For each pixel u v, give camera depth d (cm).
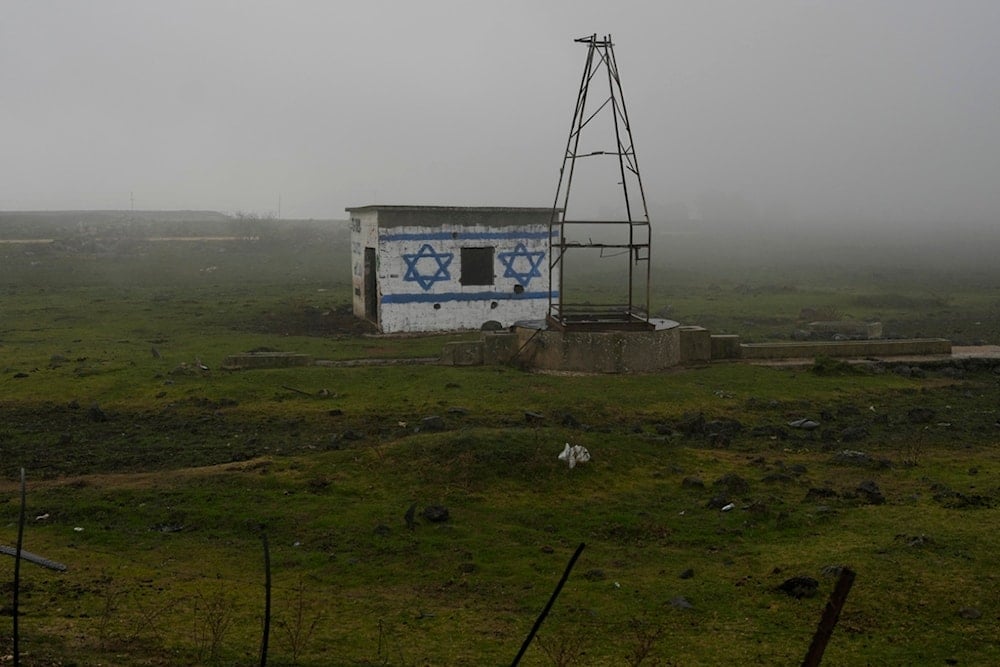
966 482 1290
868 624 834
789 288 4538
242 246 6519
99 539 1099
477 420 1683
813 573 952
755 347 2280
